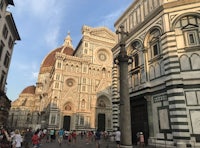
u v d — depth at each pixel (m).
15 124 113.38
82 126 65.50
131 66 30.39
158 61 24.17
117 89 33.00
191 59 20.92
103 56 83.81
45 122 71.50
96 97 72.94
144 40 27.19
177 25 22.84
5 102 44.62
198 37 21.38
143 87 25.39
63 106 66.00
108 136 45.91
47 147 25.61
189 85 20.06
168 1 24.38
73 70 72.44
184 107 19.38
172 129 19.42
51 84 71.94
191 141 18.20
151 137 22.67
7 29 41.44
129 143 16.16
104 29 87.69
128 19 33.72
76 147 25.53
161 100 22.47
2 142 18.03
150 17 26.30
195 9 22.17
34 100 116.44
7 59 43.97
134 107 27.88
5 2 38.59
